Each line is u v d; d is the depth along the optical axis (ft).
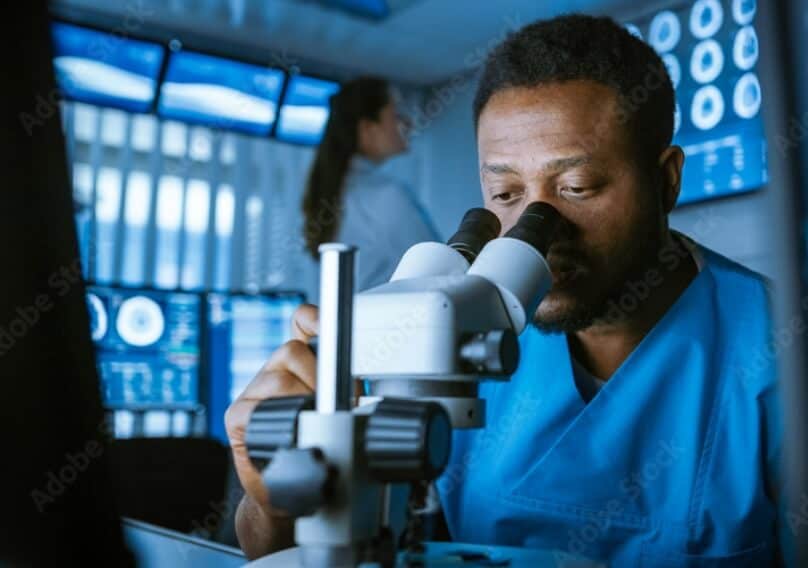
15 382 1.41
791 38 1.11
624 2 11.23
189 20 12.17
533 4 11.53
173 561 2.31
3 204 1.38
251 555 2.34
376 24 12.40
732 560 2.80
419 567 1.65
